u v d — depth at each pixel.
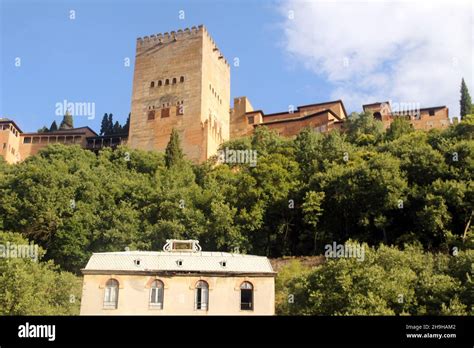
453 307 51.12
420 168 88.06
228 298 54.34
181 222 84.75
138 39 144.75
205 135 129.38
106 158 121.75
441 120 135.25
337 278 54.47
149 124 135.50
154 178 104.56
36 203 88.56
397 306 53.53
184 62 137.75
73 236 84.38
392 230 84.50
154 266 55.47
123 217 87.06
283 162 102.62
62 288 60.19
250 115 148.62
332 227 88.50
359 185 85.44
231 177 105.12
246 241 83.56
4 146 143.12
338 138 115.25
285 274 69.75
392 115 139.75
